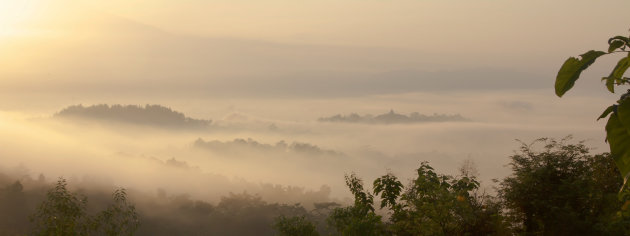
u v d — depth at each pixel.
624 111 2.50
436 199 11.42
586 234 12.01
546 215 12.77
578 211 12.80
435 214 10.94
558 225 12.41
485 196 12.56
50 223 15.04
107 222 15.59
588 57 2.76
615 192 12.59
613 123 2.54
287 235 13.98
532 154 13.62
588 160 13.27
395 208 12.14
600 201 12.41
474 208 12.21
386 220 12.66
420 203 11.41
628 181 2.48
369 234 11.95
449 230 11.24
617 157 2.51
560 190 12.55
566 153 13.32
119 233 15.67
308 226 14.27
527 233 12.68
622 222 11.23
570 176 13.13
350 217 12.76
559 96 2.77
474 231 11.97
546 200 12.62
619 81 2.70
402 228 11.79
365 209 12.84
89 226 15.40
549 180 12.92
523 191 12.84
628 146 2.49
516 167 13.52
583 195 12.40
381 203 12.60
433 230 10.91
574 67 2.77
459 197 11.46
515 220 13.04
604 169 13.27
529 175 12.82
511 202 13.07
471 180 12.35
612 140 2.53
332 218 13.03
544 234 12.87
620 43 2.70
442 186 11.92
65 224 15.05
